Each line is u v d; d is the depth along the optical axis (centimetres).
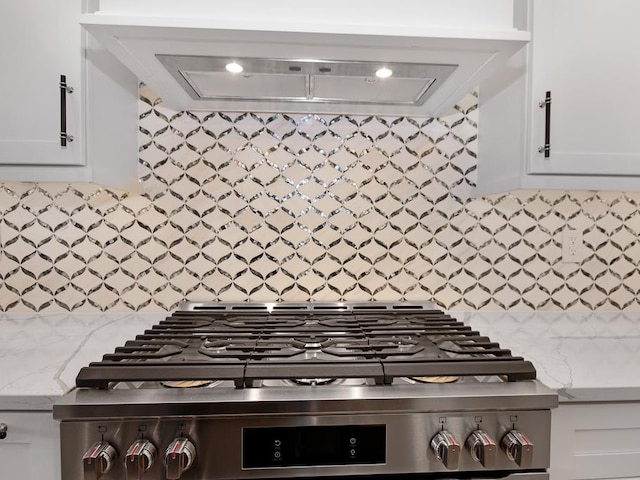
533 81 101
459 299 135
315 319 114
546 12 101
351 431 70
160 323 107
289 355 80
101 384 71
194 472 69
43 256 125
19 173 97
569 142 102
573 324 125
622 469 80
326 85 107
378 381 74
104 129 105
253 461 69
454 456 68
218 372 73
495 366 77
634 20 102
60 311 127
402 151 132
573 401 79
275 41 84
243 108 124
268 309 127
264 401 68
